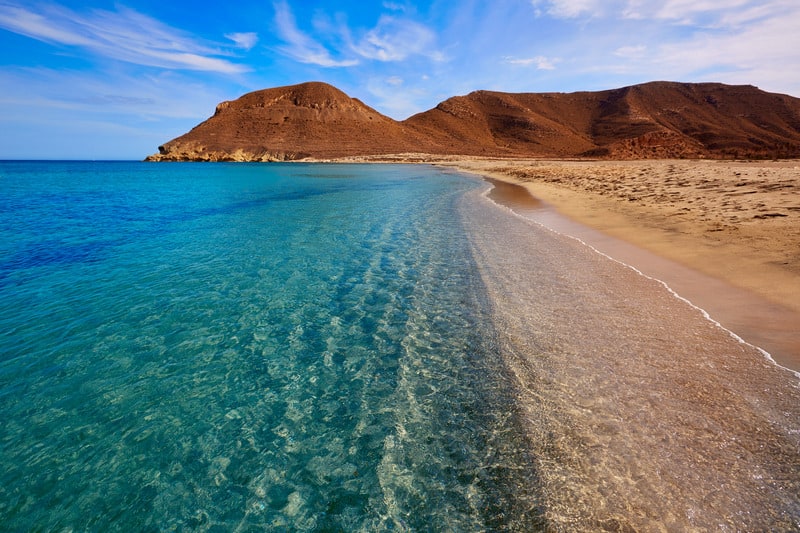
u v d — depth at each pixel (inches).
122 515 145.4
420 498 143.6
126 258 480.1
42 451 176.4
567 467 148.6
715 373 198.8
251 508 145.8
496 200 935.0
